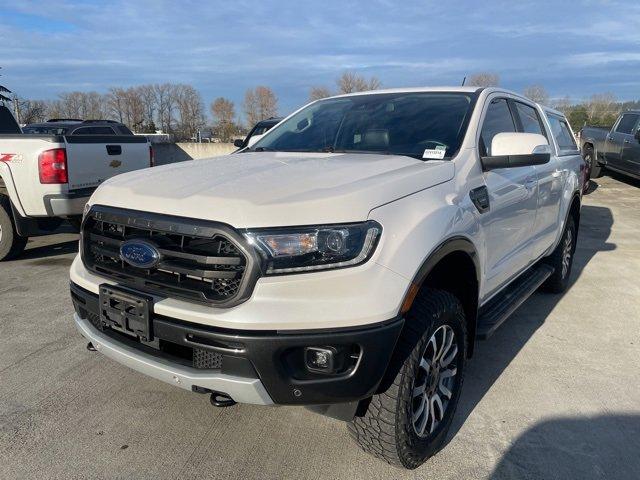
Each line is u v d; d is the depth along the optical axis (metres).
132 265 2.40
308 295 2.12
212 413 3.09
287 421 3.02
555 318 4.72
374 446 2.47
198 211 2.23
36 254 6.76
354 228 2.18
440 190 2.71
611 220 9.59
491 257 3.25
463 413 3.15
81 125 13.03
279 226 2.12
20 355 3.77
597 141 14.41
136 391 3.32
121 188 2.59
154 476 2.55
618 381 3.57
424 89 3.87
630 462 2.73
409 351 2.37
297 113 4.25
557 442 2.88
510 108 4.04
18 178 5.98
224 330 2.13
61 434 2.86
